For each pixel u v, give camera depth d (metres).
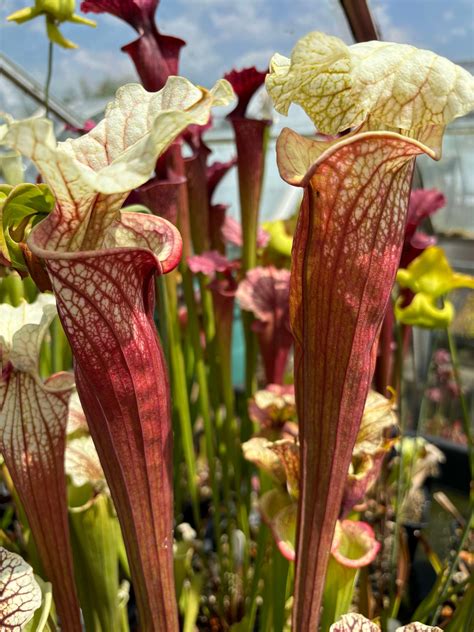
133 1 0.43
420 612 0.46
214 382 0.62
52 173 0.19
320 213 0.22
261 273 0.57
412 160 0.22
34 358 0.30
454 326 1.70
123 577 0.59
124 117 0.25
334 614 0.36
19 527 0.54
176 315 0.52
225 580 0.60
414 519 0.68
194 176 0.54
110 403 0.23
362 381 0.24
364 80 0.21
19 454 0.31
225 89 0.22
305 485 0.26
